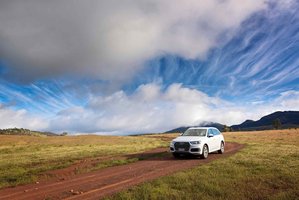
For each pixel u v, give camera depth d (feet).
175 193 29.66
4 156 84.79
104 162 58.85
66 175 46.80
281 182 34.04
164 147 103.96
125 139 198.90
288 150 71.82
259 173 39.55
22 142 171.22
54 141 176.96
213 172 40.83
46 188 36.73
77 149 104.37
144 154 73.82
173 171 45.11
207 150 65.41
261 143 106.32
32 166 59.41
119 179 40.83
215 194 29.48
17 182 40.75
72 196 31.71
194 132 69.46
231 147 93.25
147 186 32.99
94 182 39.40
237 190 30.68
